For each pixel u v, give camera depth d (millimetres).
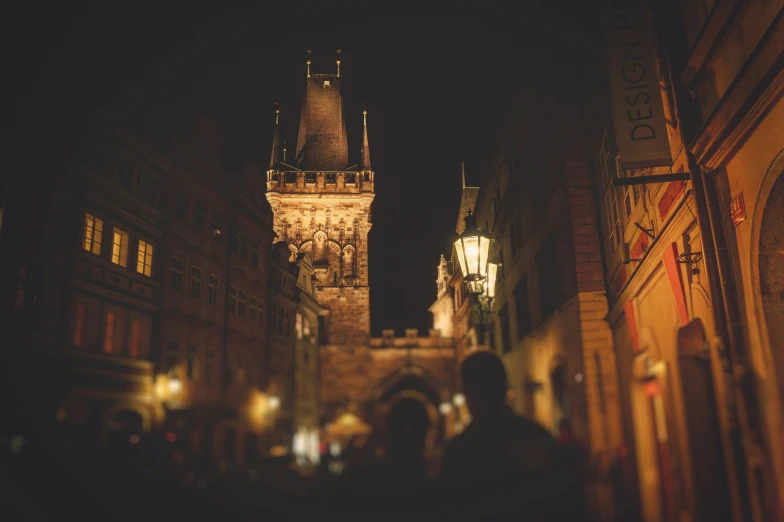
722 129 7133
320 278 55906
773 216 6625
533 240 16797
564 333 13766
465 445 2883
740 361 7223
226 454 14820
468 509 2689
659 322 10039
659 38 9203
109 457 10586
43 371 15922
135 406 15805
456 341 39469
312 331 28969
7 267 15547
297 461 12523
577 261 13688
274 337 23688
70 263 17250
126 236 19422
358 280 56250
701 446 8594
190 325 19547
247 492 8984
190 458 12484
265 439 16062
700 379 8836
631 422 10750
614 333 12922
